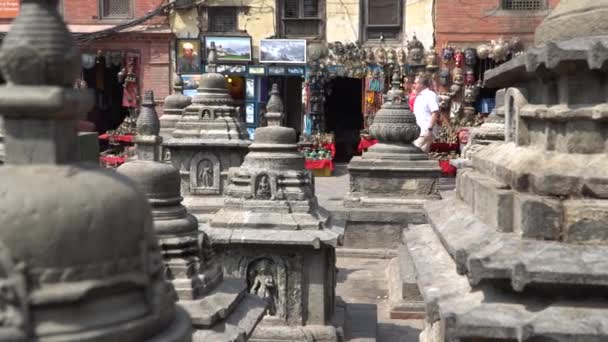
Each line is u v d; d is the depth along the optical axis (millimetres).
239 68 20438
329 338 6207
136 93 20812
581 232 3379
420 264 4305
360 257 10391
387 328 7402
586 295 3254
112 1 20594
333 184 17484
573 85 3480
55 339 1998
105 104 22578
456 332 3141
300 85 22156
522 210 3469
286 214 6367
